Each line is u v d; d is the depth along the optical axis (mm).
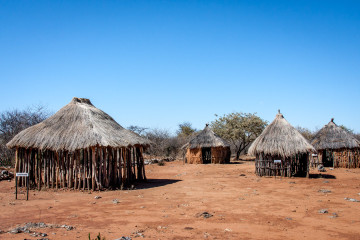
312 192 14242
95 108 17750
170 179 19703
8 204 11398
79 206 11078
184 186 16281
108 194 13859
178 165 30703
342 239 7461
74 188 15109
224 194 13656
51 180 15742
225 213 10023
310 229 8273
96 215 9664
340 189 15102
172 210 10422
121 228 8195
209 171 24422
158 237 7441
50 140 15164
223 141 33281
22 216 9453
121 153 17656
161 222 8852
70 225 8398
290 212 10211
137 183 17609
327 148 27844
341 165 27438
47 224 8367
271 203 11648
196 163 32750
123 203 11656
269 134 20875
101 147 15078
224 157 33438
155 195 13484
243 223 8828
